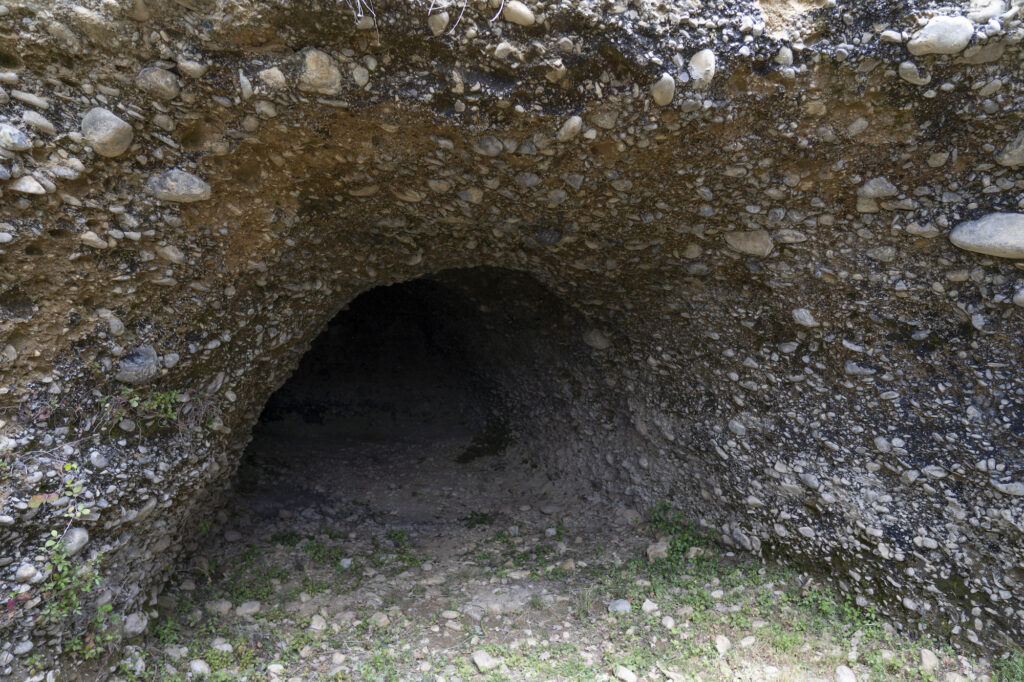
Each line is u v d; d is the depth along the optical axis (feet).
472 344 17.12
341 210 9.14
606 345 13.19
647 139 7.79
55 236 7.04
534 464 16.66
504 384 17.15
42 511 7.63
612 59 7.02
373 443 19.24
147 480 8.62
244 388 10.16
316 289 10.21
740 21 7.04
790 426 10.69
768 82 7.39
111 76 6.53
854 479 10.11
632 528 13.28
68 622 8.12
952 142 7.54
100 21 6.13
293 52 6.65
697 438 12.19
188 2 6.14
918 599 9.67
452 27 6.61
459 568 12.28
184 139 7.22
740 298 10.19
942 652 9.30
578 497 15.01
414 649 9.86
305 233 9.09
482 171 8.40
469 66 6.93
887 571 9.93
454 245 10.80
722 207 8.96
